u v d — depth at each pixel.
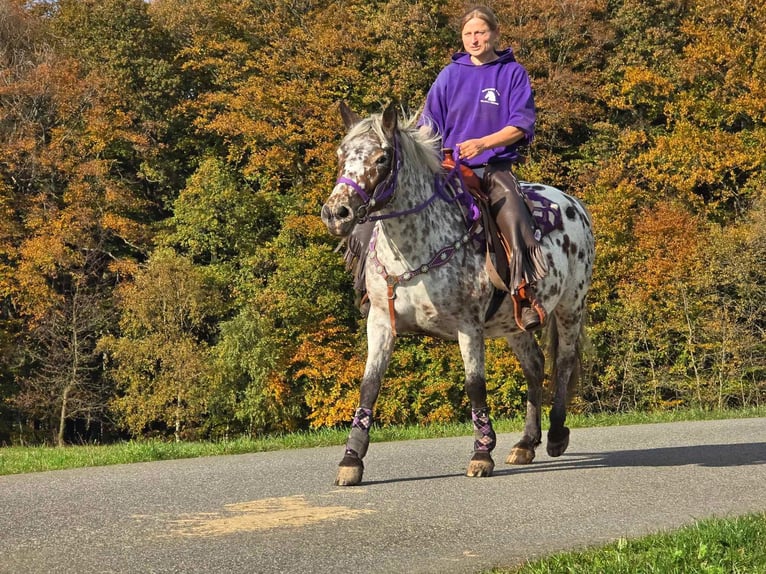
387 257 6.13
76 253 33.31
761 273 31.19
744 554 3.95
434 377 32.69
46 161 33.78
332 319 33.34
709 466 7.12
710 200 34.06
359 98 35.78
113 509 5.28
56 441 33.09
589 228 7.84
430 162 6.12
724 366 31.27
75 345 32.09
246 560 4.02
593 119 36.50
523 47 36.19
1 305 34.53
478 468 6.51
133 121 38.00
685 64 34.28
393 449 8.91
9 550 4.23
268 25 37.59
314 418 33.53
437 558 4.12
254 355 31.56
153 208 39.38
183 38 39.50
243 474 6.91
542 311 6.38
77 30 38.84
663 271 31.81
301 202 35.22
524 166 34.12
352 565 3.97
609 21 36.69
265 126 35.16
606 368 32.12
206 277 34.03
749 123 35.28
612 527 4.83
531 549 4.31
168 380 31.94
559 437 7.73
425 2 36.34
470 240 6.26
